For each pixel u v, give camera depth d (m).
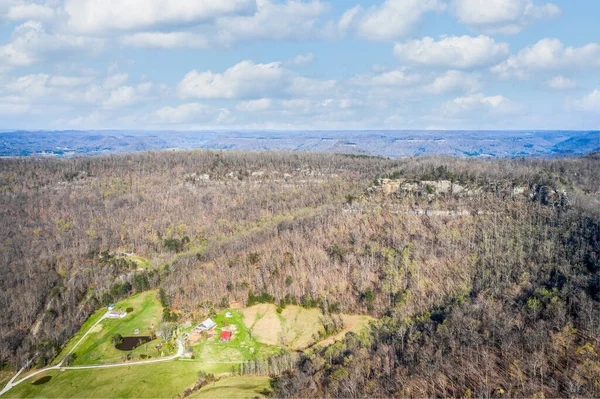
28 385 183.12
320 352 181.62
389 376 151.62
